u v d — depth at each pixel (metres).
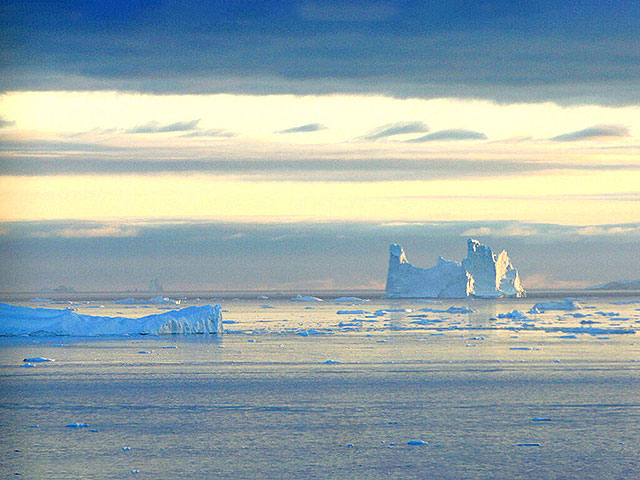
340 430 99.75
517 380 138.00
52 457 87.94
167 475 81.44
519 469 83.06
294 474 81.69
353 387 131.62
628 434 96.50
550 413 108.81
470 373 147.38
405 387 131.38
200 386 133.12
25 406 115.94
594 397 120.25
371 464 84.88
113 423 104.50
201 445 92.62
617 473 81.81
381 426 101.75
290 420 105.69
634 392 124.38
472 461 85.81
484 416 107.25
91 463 85.62
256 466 84.44
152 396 123.69
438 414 108.81
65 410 113.00
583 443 92.50
